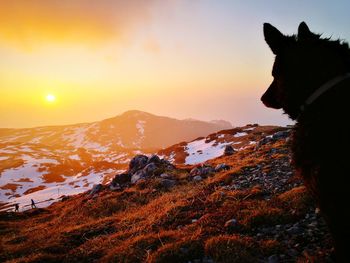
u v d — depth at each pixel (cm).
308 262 610
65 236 1319
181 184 2014
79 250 1095
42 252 1144
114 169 11525
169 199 1516
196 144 8006
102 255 994
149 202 1756
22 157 17000
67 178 12862
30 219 2520
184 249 815
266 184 1335
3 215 2722
